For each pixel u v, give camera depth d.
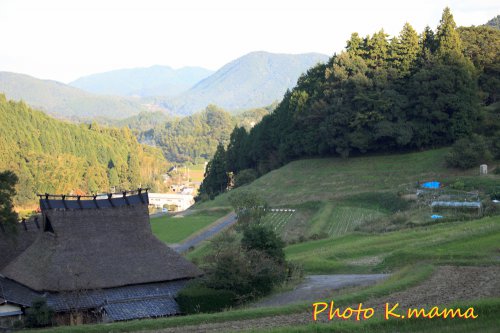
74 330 31.66
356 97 113.12
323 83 126.88
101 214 46.53
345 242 64.62
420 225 66.94
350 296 34.62
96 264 43.62
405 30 120.06
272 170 132.88
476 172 94.00
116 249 45.19
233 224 87.38
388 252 55.72
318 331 28.12
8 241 49.44
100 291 42.38
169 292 43.69
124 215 47.22
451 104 106.25
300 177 114.06
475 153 95.81
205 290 41.88
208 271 44.69
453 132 106.25
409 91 112.62
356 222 81.44
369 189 99.62
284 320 31.34
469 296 33.19
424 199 83.38
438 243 51.62
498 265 41.06
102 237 45.44
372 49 122.88
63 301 40.84
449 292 34.34
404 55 118.38
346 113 114.56
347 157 116.19
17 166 186.50
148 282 44.06
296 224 86.94
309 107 124.56
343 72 120.00
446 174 96.56
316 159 121.12
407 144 110.81
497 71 120.94
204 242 76.00
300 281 46.53
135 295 42.72
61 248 43.75
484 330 26.84
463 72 107.69
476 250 47.72
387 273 46.53
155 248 46.56
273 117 143.75
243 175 136.38
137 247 46.00
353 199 96.62
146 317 40.25
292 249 65.00
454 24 118.00
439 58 112.00
